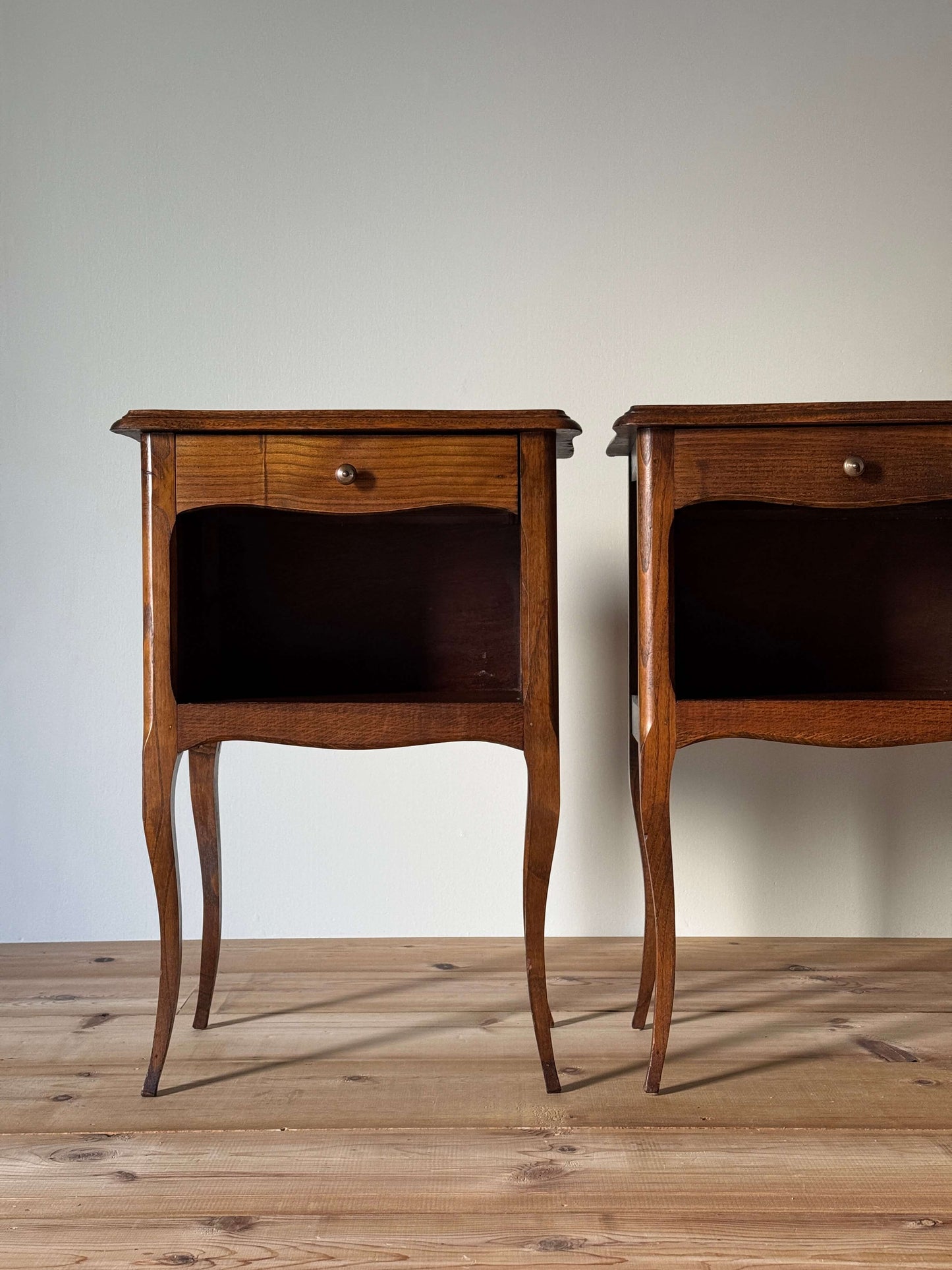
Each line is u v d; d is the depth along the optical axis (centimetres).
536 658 131
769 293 192
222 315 193
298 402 193
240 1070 136
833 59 191
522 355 193
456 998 164
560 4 191
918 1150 115
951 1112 124
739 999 162
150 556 131
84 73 191
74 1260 96
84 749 194
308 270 193
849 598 163
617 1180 109
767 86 191
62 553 193
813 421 127
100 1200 106
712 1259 96
